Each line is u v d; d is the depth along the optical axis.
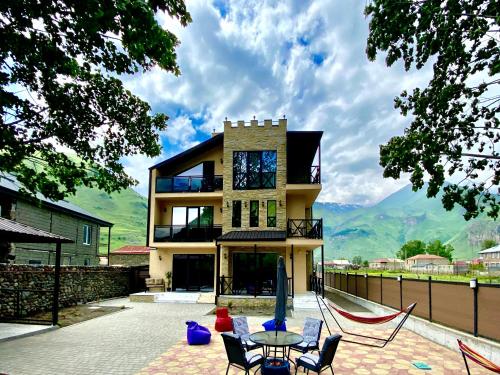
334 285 24.53
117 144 7.17
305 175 20.98
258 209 18.80
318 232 17.08
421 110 6.55
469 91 5.94
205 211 20.38
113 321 11.77
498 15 5.02
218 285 16.06
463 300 8.30
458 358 7.59
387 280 13.38
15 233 9.59
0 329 9.91
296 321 12.04
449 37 5.88
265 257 18.80
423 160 6.28
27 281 12.78
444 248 106.31
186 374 6.45
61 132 6.25
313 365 5.93
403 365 7.09
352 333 10.09
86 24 4.52
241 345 5.81
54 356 7.52
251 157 19.34
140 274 21.89
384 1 6.29
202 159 20.94
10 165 5.79
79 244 24.69
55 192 6.40
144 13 4.43
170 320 12.00
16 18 4.56
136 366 6.88
